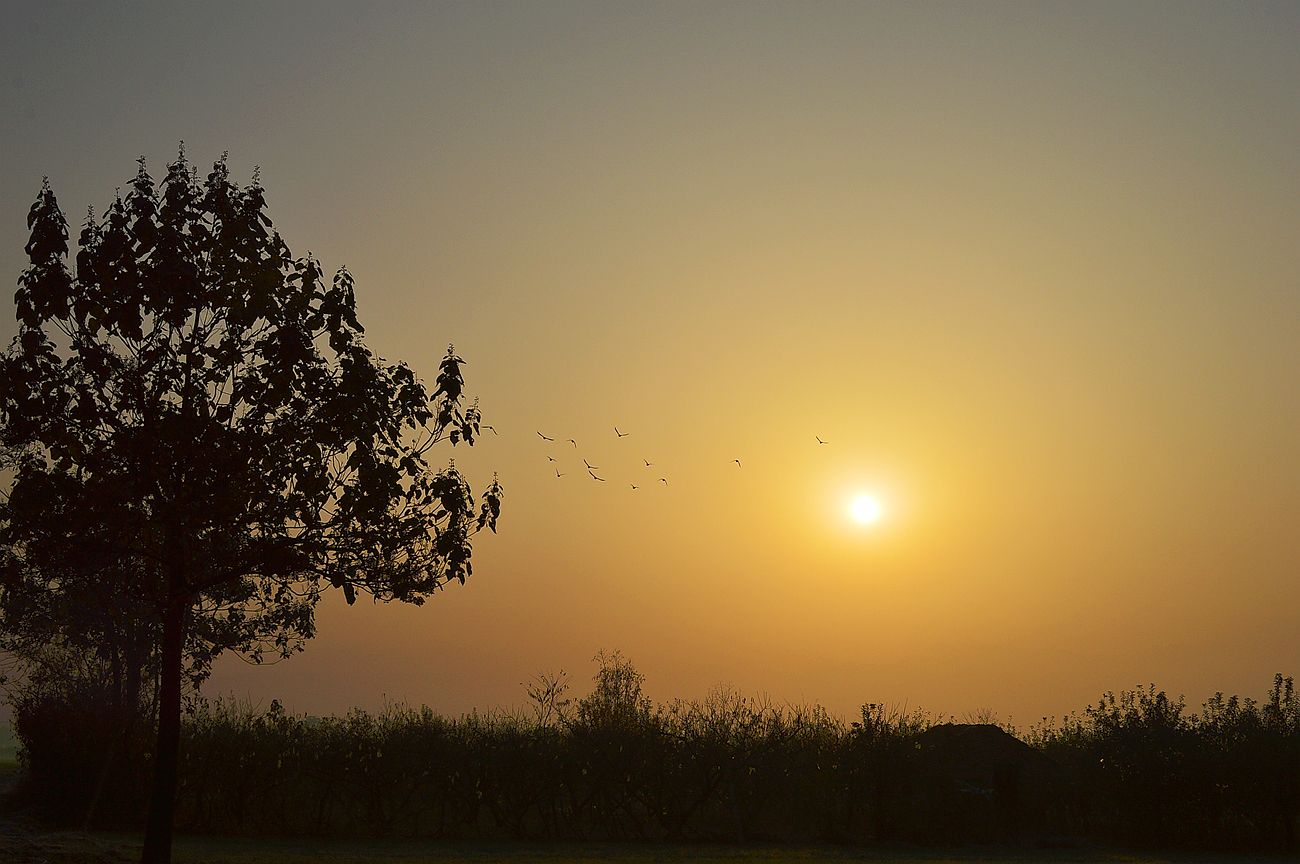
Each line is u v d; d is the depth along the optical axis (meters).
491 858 25.94
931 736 35.69
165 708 18.69
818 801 34.28
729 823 34.19
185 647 30.05
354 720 34.12
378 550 19.73
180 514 18.17
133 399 18.55
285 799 32.84
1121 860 29.06
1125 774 33.75
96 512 18.22
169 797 18.48
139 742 31.55
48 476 18.38
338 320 19.28
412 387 19.83
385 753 33.19
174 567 18.59
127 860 20.69
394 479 18.83
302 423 18.83
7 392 17.88
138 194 18.97
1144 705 35.47
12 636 32.44
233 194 19.64
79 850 21.75
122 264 18.53
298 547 19.16
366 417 18.66
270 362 18.45
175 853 24.78
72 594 21.98
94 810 31.30
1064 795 34.56
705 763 34.00
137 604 25.70
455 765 33.50
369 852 27.09
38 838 23.45
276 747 32.94
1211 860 29.56
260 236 19.12
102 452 18.44
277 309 18.70
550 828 33.62
